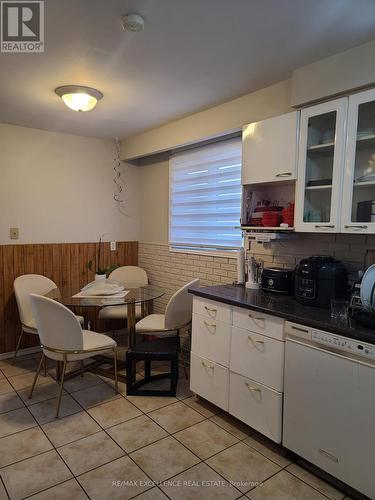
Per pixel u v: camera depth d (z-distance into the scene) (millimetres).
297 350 1846
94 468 1858
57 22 1683
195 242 3508
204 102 2777
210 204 3309
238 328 2189
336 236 2287
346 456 1654
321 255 2301
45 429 2203
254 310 2064
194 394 2697
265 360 2023
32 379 2930
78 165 3814
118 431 2195
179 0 1509
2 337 3363
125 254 4250
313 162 2205
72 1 1519
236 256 3043
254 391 2090
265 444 2092
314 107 2094
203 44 1891
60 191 3707
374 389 1541
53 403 2529
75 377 2967
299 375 1845
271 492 1720
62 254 3730
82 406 2494
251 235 2531
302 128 2164
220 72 2236
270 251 2732
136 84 2420
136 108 2916
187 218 3586
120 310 3482
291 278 2357
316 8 1570
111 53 1986
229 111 2744
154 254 4074
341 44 1890
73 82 2381
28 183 3498
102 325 3949
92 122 3322
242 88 2494
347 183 1961
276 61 2086
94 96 2518
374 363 1544
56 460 1915
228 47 1924
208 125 2932
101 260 4039
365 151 1990
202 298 2459
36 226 3570
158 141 3506
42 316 2326
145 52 1977
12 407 2465
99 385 2830
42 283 3354
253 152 2449
